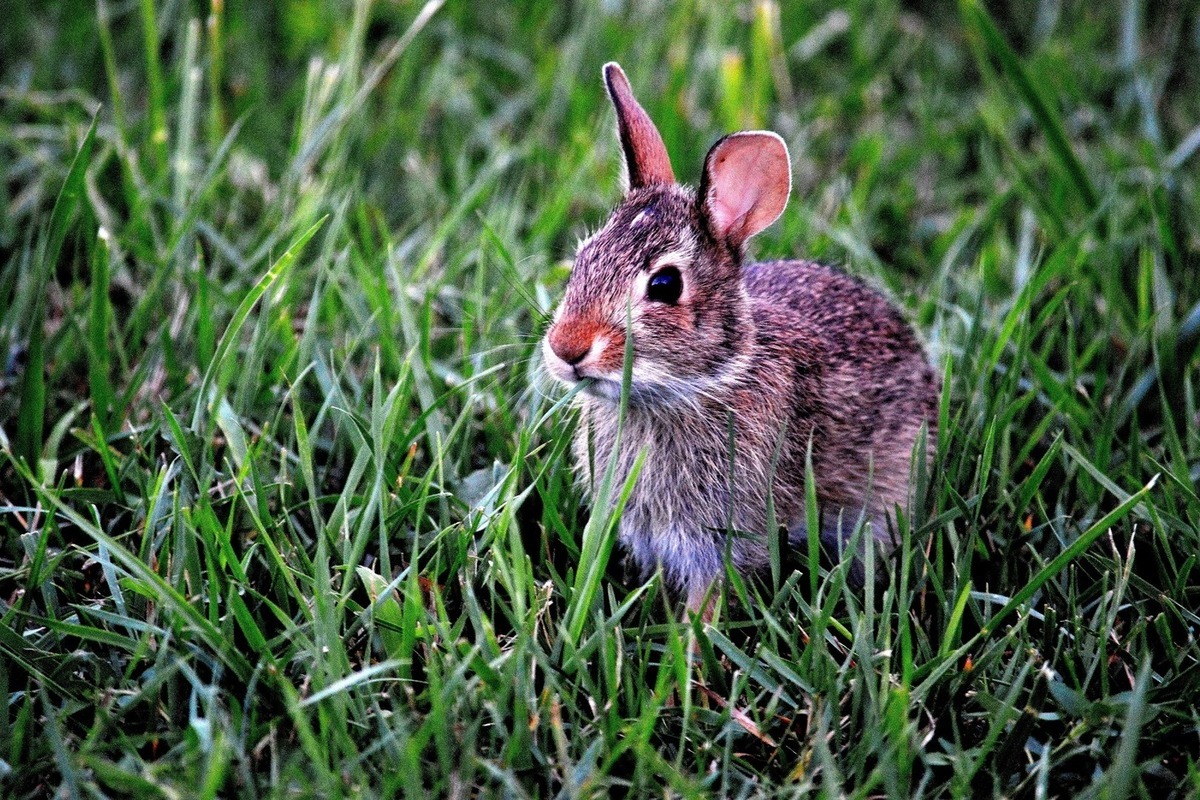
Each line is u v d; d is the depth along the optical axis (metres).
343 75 12.13
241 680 7.10
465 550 7.72
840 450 9.09
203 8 14.25
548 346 8.08
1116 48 15.03
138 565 6.90
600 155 12.43
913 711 7.24
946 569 8.25
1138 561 8.46
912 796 6.84
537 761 6.75
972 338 9.82
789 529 9.02
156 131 11.51
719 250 8.53
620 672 7.23
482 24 15.01
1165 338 9.87
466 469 9.04
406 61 13.07
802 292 9.47
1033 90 11.50
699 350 8.28
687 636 7.68
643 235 8.28
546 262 11.16
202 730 6.36
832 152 13.70
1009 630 7.44
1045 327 10.69
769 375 8.64
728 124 13.06
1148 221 11.75
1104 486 8.26
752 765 7.07
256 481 7.81
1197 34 14.70
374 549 8.31
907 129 14.20
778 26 14.56
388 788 6.28
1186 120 13.65
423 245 11.48
